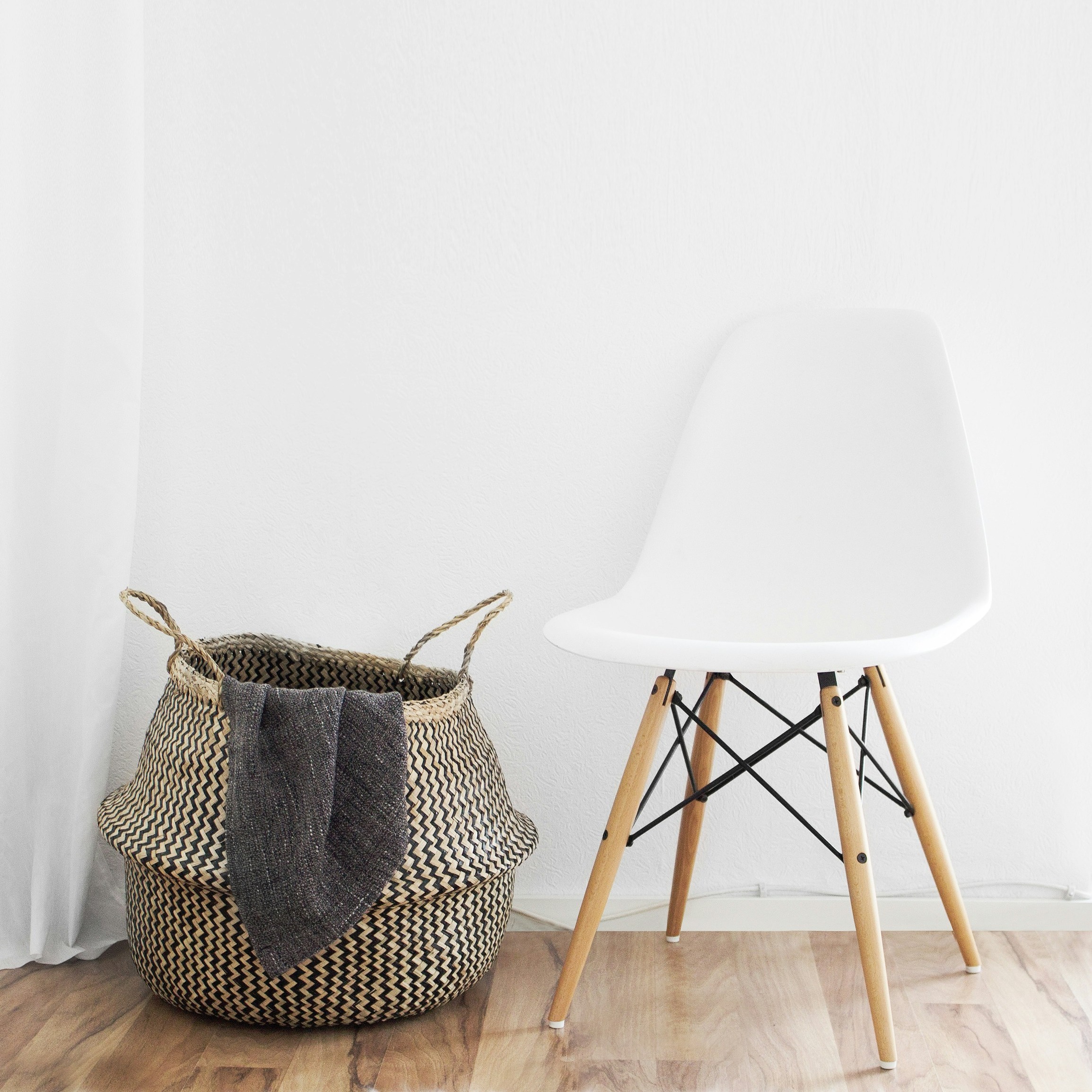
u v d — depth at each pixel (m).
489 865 1.26
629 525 1.57
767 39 1.50
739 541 1.44
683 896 1.51
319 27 1.51
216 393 1.56
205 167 1.53
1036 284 1.51
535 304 1.54
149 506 1.57
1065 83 1.49
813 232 1.52
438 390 1.56
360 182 1.53
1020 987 1.39
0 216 1.36
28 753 1.43
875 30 1.49
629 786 1.27
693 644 1.11
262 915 1.17
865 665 1.09
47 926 1.43
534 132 1.52
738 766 1.28
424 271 1.54
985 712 1.57
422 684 1.48
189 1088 1.15
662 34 1.50
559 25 1.51
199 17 1.51
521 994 1.38
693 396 1.54
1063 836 1.58
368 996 1.24
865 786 1.59
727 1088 1.16
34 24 1.38
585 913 1.27
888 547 1.36
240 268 1.54
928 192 1.51
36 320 1.41
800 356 1.46
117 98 1.38
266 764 1.19
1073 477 1.53
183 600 1.58
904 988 1.39
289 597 1.58
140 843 1.22
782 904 1.59
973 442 1.54
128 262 1.40
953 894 1.41
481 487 1.57
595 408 1.55
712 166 1.52
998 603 1.55
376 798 1.20
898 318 1.42
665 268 1.53
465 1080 1.17
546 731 1.60
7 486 1.39
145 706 1.58
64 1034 1.26
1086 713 1.56
